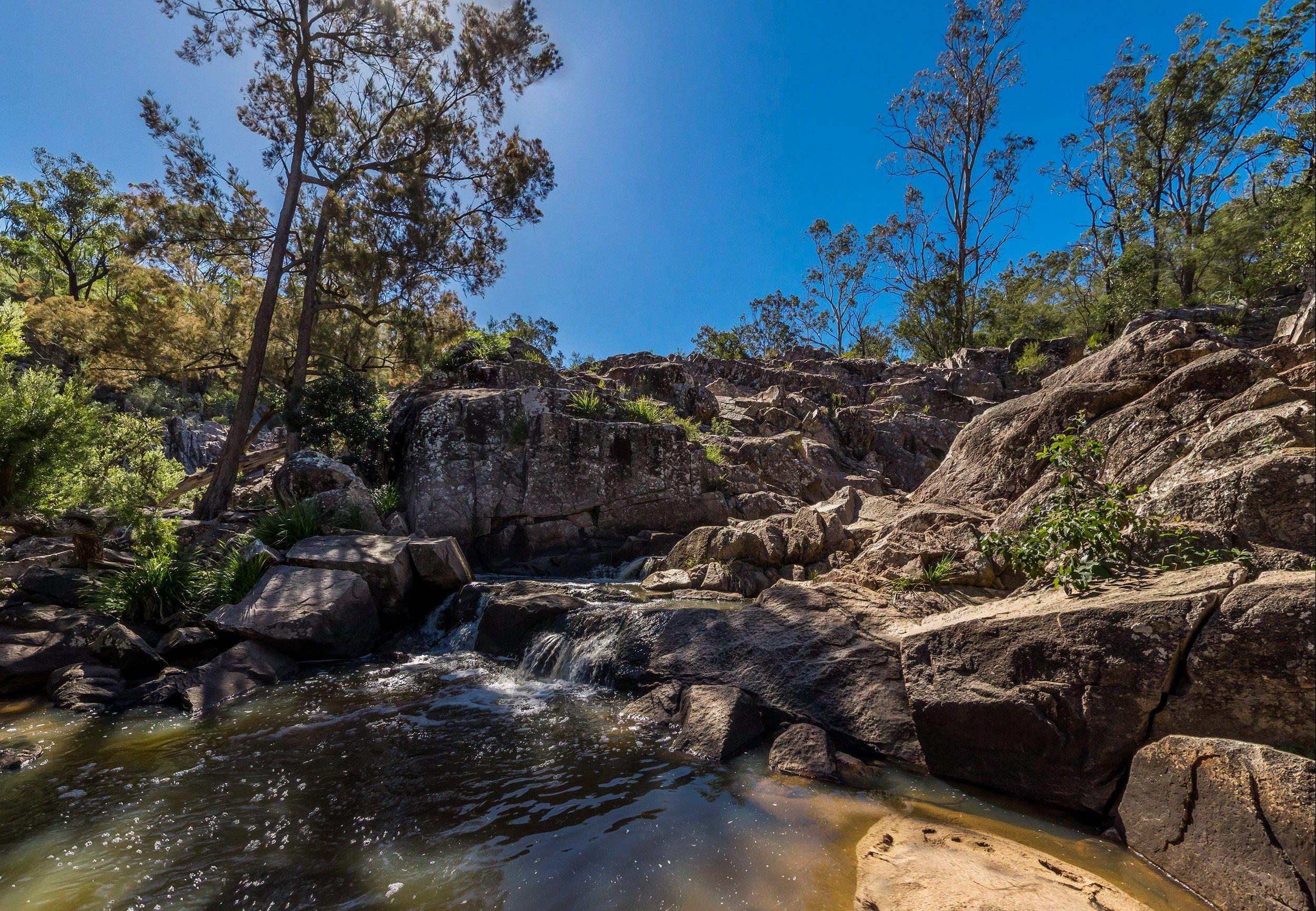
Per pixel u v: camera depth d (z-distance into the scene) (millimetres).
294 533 10383
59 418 8406
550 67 20156
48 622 7238
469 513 13461
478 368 18453
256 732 5637
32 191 37031
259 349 17047
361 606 8453
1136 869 3381
